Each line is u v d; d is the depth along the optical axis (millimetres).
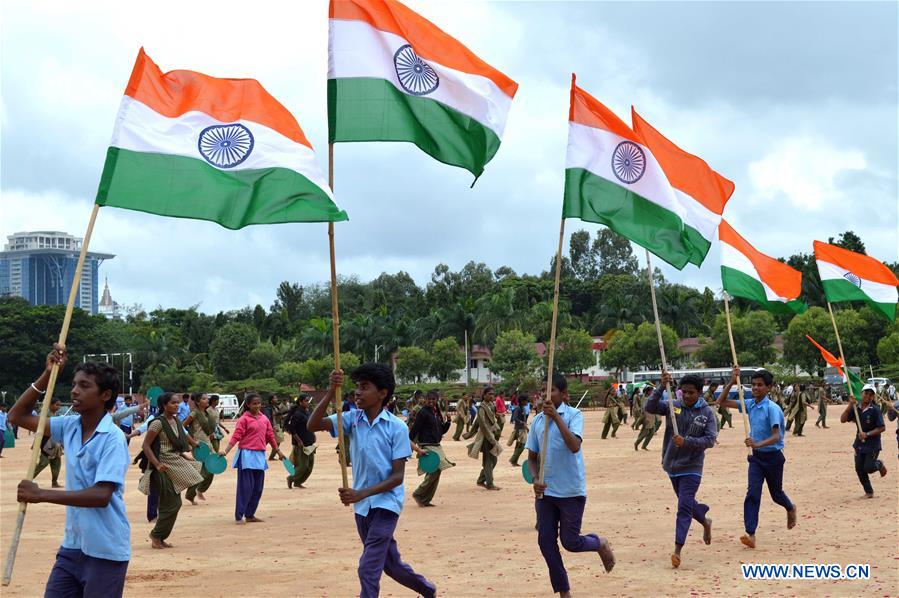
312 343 96500
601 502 16781
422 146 8727
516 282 133250
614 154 10062
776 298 14898
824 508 15219
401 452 7660
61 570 6141
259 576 10523
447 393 85688
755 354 88812
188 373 99750
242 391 91812
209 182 7648
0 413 33312
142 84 7660
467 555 11672
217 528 14453
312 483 21781
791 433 37781
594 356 95688
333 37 8711
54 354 6363
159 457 12555
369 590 7383
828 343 81000
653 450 30000
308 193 7805
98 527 6027
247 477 15125
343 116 8641
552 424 9023
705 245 12023
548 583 9891
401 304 130250
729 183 12258
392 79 8719
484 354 104562
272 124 7949
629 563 10914
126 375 103250
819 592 9328
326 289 143000
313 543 12867
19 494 5867
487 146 8883
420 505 16812
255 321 125875
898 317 79188
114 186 7367
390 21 8789
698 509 11305
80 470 6113
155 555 11977
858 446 16469
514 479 22047
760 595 9211
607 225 9938
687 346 100812
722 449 28953
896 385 73625
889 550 11453
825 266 17875
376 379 7734
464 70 8883
